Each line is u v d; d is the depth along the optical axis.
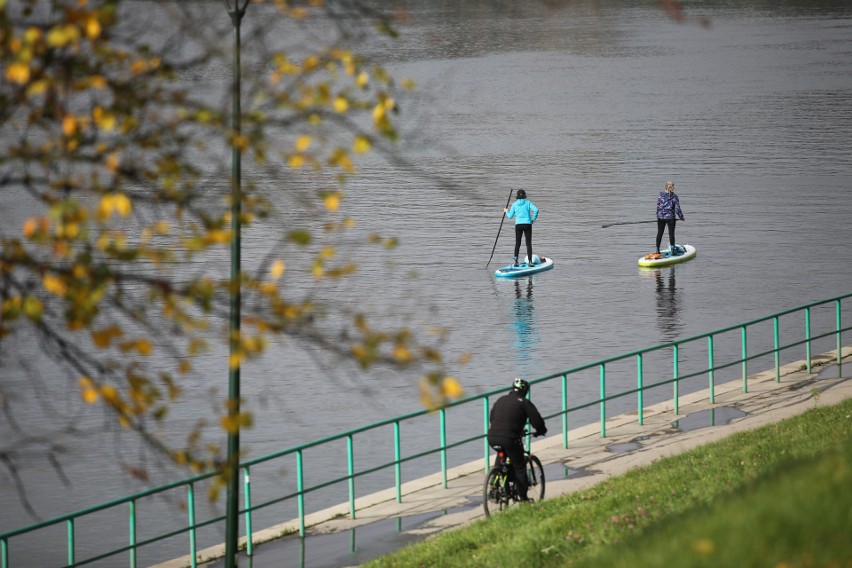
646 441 66.56
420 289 127.69
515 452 54.19
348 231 157.50
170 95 28.52
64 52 27.30
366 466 75.69
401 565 47.41
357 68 28.62
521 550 44.34
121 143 27.92
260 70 29.84
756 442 57.69
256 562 52.91
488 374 97.06
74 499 71.81
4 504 71.25
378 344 27.44
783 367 81.69
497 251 148.12
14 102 26.81
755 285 127.75
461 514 57.41
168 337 107.19
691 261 140.62
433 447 79.06
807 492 31.33
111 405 27.22
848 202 172.50
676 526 34.12
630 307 120.06
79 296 25.72
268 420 86.06
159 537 50.41
